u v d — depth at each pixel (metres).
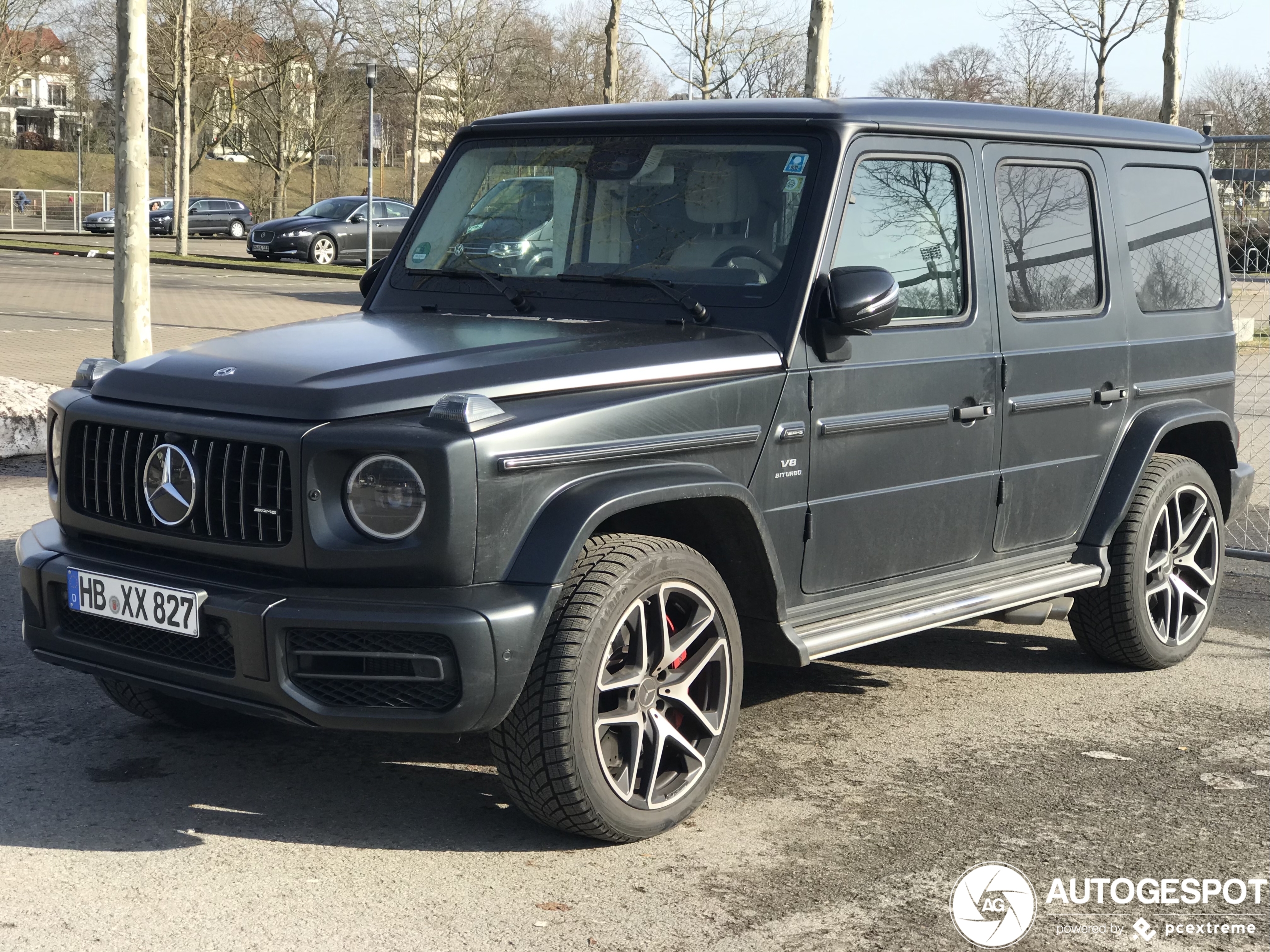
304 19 56.91
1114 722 4.90
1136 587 5.35
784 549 4.05
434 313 4.51
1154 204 5.59
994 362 4.66
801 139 4.22
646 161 4.45
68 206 52.12
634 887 3.42
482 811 3.91
